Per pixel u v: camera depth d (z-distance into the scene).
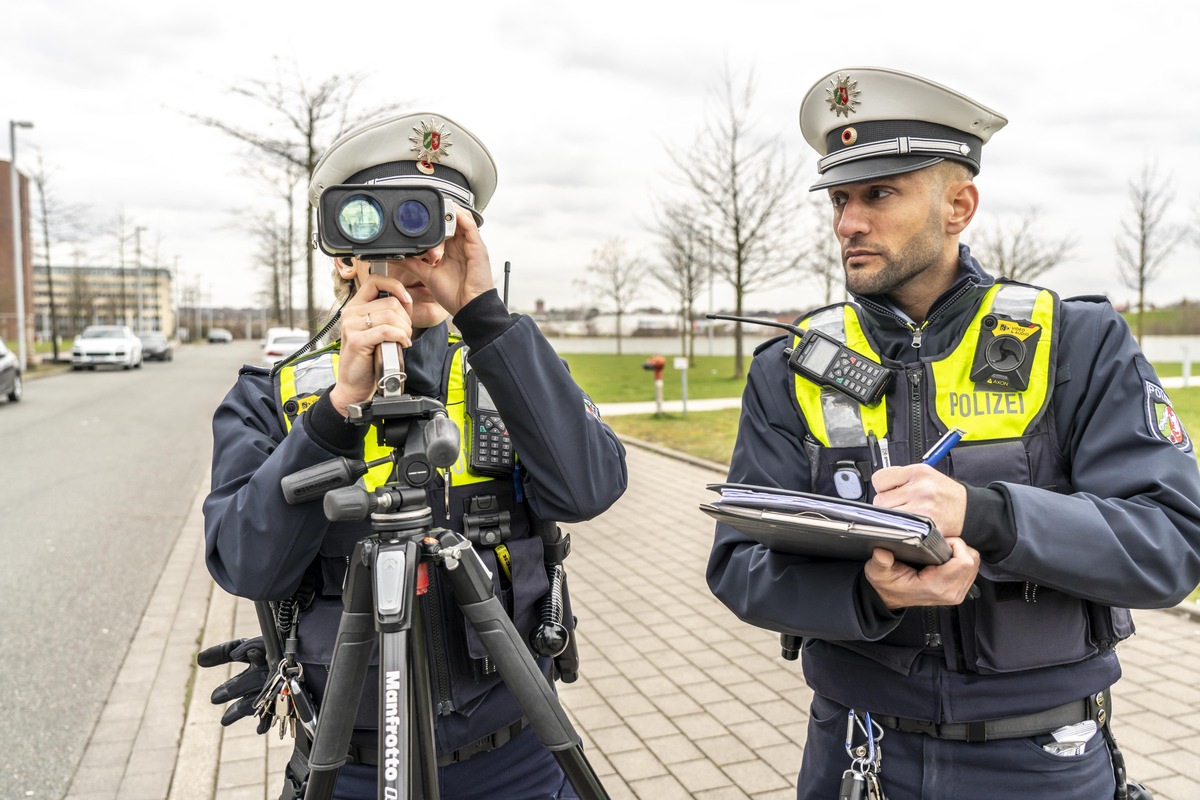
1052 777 1.49
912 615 1.50
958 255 1.67
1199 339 29.83
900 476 1.33
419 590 1.24
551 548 1.70
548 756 1.68
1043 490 1.38
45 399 17.83
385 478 1.57
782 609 1.47
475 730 1.54
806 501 1.26
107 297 62.44
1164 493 1.39
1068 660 1.48
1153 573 1.35
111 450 11.07
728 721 3.61
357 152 1.58
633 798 3.06
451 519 1.56
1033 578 1.34
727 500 1.33
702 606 5.05
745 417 1.71
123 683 4.07
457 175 1.63
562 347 39.38
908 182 1.56
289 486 1.28
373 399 1.23
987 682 1.48
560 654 1.71
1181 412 11.27
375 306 1.29
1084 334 1.54
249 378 1.69
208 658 1.71
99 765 3.34
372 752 1.53
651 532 6.78
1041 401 1.51
